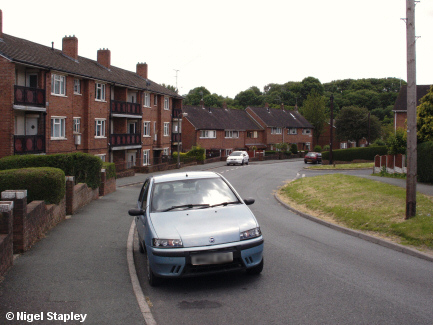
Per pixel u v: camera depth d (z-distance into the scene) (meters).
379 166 27.75
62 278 6.34
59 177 11.16
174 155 45.78
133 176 35.41
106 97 35.22
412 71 9.84
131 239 9.41
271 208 15.25
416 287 5.88
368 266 7.04
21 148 24.50
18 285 5.96
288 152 70.94
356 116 67.75
